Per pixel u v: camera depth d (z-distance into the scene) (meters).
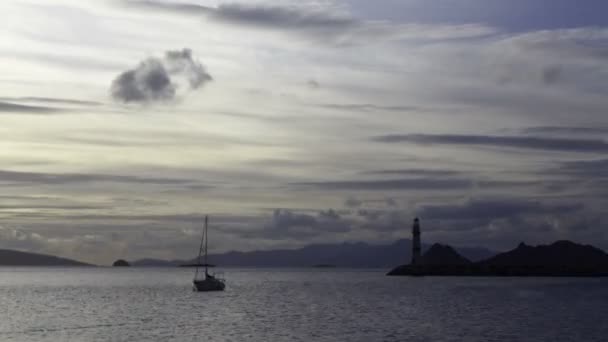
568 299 136.75
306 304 123.62
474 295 152.75
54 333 76.25
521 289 183.38
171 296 149.38
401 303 125.62
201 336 73.31
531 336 73.44
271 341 69.19
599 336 73.56
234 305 120.56
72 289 186.50
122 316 97.31
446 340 70.06
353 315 99.19
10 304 124.12
